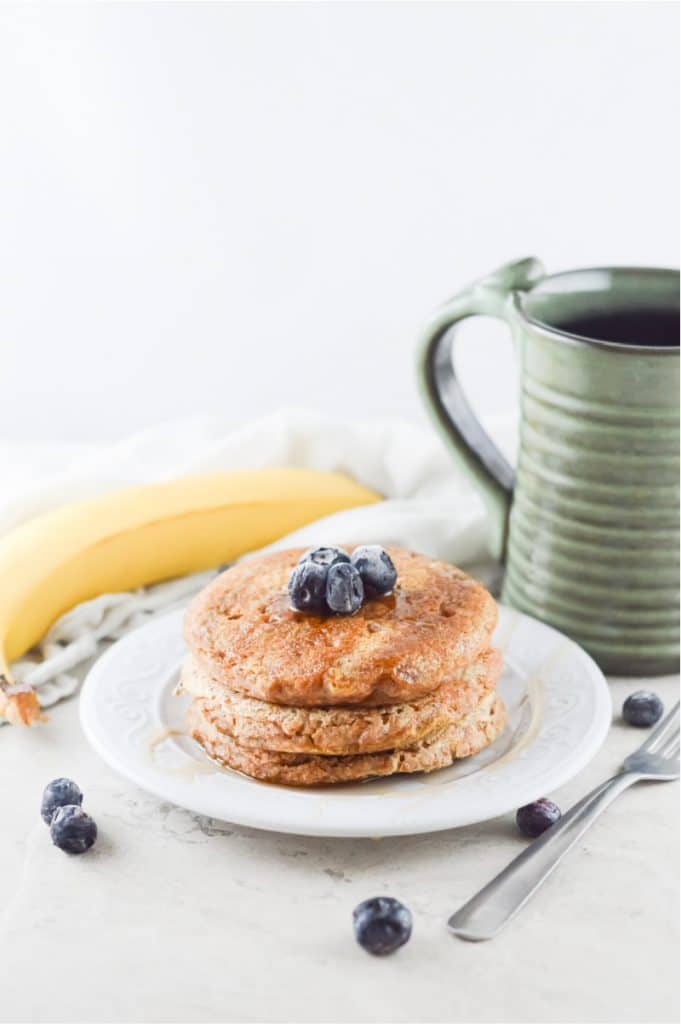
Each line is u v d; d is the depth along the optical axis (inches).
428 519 30.7
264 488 31.6
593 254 40.5
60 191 40.8
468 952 21.4
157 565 30.2
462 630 24.1
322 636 23.8
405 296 41.3
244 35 39.1
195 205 40.7
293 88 39.5
